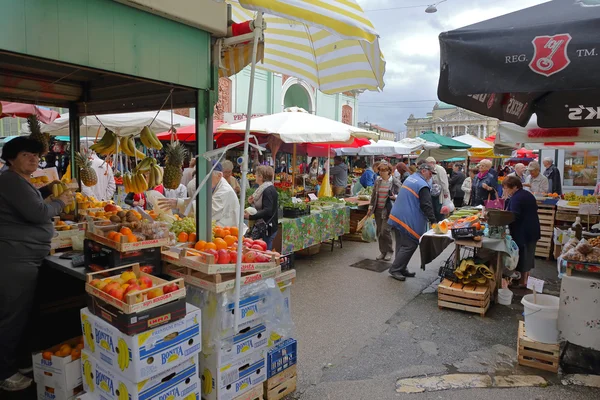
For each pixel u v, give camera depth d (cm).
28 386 311
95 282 240
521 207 554
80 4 219
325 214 770
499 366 362
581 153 999
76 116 456
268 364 293
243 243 319
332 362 367
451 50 216
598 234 452
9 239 277
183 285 239
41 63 340
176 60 270
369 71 340
